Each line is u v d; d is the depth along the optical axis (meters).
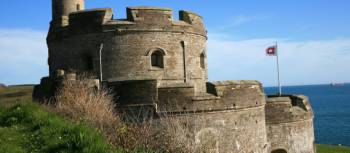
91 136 11.73
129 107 21.27
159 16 25.52
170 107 21.16
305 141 29.48
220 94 22.11
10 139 12.45
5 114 14.66
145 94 21.20
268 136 27.75
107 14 25.25
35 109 14.98
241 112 23.05
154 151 12.11
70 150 11.41
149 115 21.11
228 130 22.38
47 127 13.24
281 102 28.38
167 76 25.55
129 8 25.30
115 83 21.53
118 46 24.92
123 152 11.73
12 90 32.66
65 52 26.56
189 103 21.31
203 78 28.20
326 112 131.00
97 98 17.53
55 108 17.28
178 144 12.27
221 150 21.95
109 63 24.95
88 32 25.41
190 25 26.81
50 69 28.28
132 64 24.94
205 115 21.67
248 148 23.27
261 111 24.62
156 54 25.69
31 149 11.80
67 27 26.36
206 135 21.56
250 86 23.64
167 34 25.67
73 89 19.36
